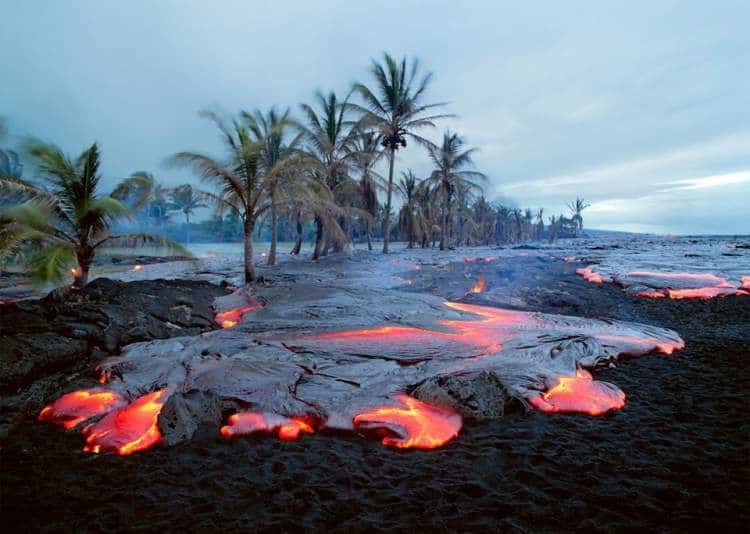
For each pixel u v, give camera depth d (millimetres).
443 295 12984
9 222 10070
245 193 14562
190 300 9945
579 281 15836
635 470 3551
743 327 8992
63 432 4324
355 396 5043
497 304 11781
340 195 25375
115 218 11578
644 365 6562
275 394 4973
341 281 14859
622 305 12172
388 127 26391
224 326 9016
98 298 8430
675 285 14242
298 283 13023
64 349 5762
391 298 10602
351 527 2893
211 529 2881
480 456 3854
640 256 25531
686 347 7570
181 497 3252
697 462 3648
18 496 3254
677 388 5504
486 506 3109
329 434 4344
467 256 26859
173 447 4027
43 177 10719
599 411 4809
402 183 39312
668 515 2947
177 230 61000
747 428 4270
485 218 64812
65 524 2938
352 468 3664
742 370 6078
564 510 3039
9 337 5574
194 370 5711
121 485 3418
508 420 4633
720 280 14883
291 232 66188
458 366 5961
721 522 2848
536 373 5676
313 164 15727
